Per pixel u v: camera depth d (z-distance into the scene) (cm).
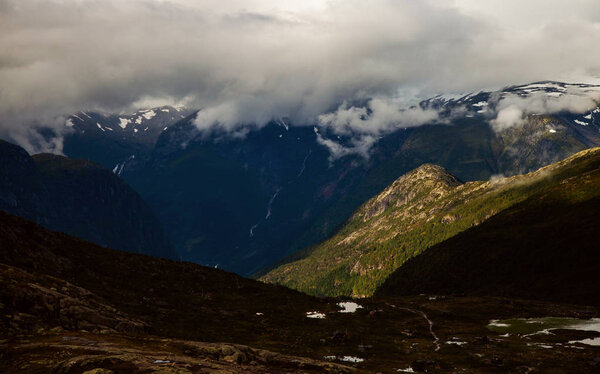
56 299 4578
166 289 8481
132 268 9044
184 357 3531
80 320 4506
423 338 7831
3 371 2900
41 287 4628
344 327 8156
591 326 8144
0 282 4362
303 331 7575
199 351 4081
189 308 7719
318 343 6912
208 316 7538
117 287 7519
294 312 8931
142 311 6619
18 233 7475
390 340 7519
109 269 8344
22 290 4372
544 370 5431
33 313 4228
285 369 4128
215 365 3394
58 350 3338
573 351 6359
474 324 9200
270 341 6681
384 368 5656
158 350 3816
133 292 7619
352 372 4447
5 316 3969
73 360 2977
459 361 6122
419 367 5678
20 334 3803
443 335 8088
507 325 8762
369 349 6788
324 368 4378
